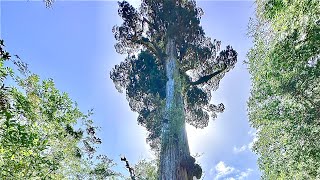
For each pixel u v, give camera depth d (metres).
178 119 15.70
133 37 21.48
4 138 5.05
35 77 7.45
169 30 20.86
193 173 14.09
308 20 5.26
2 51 4.96
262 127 9.35
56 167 6.71
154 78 19.38
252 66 8.91
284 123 7.76
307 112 7.02
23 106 6.02
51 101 7.44
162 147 14.79
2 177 5.50
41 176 6.20
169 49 20.64
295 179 8.14
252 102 9.29
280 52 6.73
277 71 7.20
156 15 21.42
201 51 21.64
